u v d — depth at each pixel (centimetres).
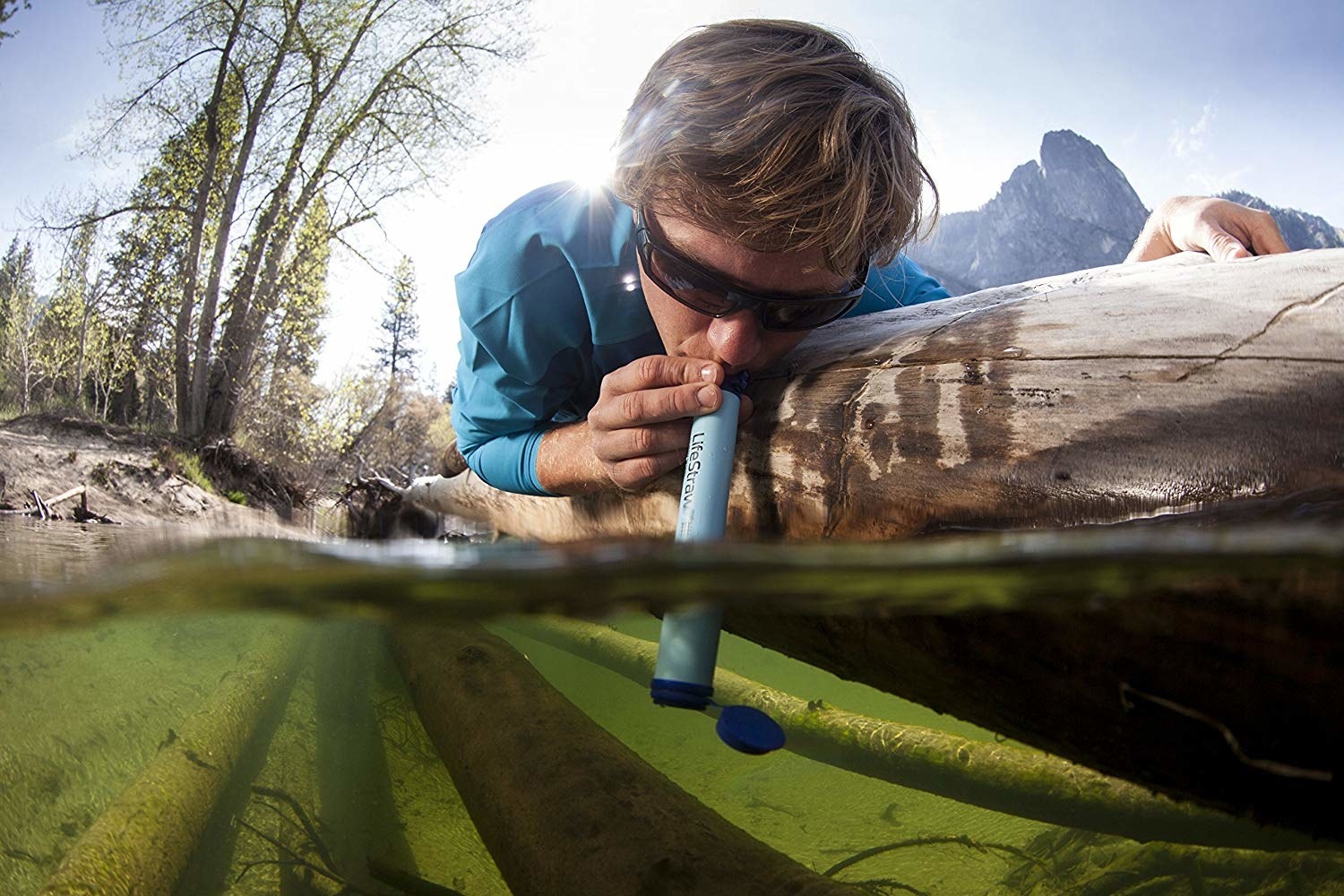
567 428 71
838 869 49
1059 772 51
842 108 47
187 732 55
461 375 81
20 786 47
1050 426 36
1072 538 25
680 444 52
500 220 69
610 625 85
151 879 42
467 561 31
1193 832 47
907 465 40
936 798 61
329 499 313
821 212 46
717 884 36
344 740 69
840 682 89
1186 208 60
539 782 47
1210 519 28
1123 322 39
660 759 69
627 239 61
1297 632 24
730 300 50
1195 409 32
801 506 46
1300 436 29
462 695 60
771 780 65
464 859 52
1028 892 47
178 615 40
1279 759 27
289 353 412
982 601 30
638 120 52
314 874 48
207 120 381
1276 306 34
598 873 39
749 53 49
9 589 38
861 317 58
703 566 28
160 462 231
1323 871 43
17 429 233
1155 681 28
